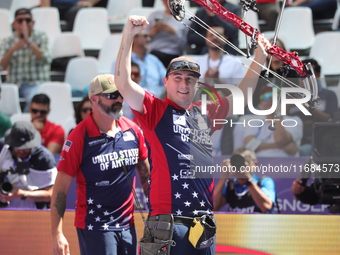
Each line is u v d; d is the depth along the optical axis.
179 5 9.02
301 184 14.46
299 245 12.62
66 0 28.75
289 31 26.70
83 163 11.39
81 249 11.57
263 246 12.73
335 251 12.49
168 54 24.33
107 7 28.97
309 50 26.48
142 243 10.05
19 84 25.33
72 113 23.89
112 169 11.44
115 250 11.34
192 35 24.20
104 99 11.30
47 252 13.11
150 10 27.45
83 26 28.11
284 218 12.69
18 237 13.20
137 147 11.94
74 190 16.03
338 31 26.92
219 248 12.84
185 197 9.99
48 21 27.75
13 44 25.59
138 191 16.03
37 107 20.47
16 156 14.59
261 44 10.52
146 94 10.09
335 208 13.52
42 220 13.14
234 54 22.91
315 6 27.06
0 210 13.25
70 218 13.08
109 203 11.44
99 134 11.43
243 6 9.57
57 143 20.61
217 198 14.90
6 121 20.95
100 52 26.17
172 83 10.11
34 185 14.65
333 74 25.19
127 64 9.62
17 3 29.64
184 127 10.19
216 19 22.75
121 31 28.47
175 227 9.84
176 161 10.05
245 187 14.85
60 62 26.33
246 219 12.81
